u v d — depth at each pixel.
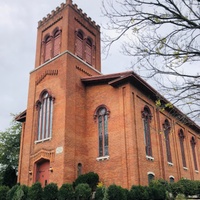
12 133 38.59
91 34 26.73
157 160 21.08
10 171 25.44
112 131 19.62
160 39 6.27
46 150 19.81
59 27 24.31
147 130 21.12
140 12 6.29
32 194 15.01
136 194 14.88
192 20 5.91
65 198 14.59
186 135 29.03
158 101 7.20
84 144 20.61
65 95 20.23
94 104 21.55
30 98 23.48
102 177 18.84
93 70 24.42
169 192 18.09
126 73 19.64
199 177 29.75
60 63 21.95
